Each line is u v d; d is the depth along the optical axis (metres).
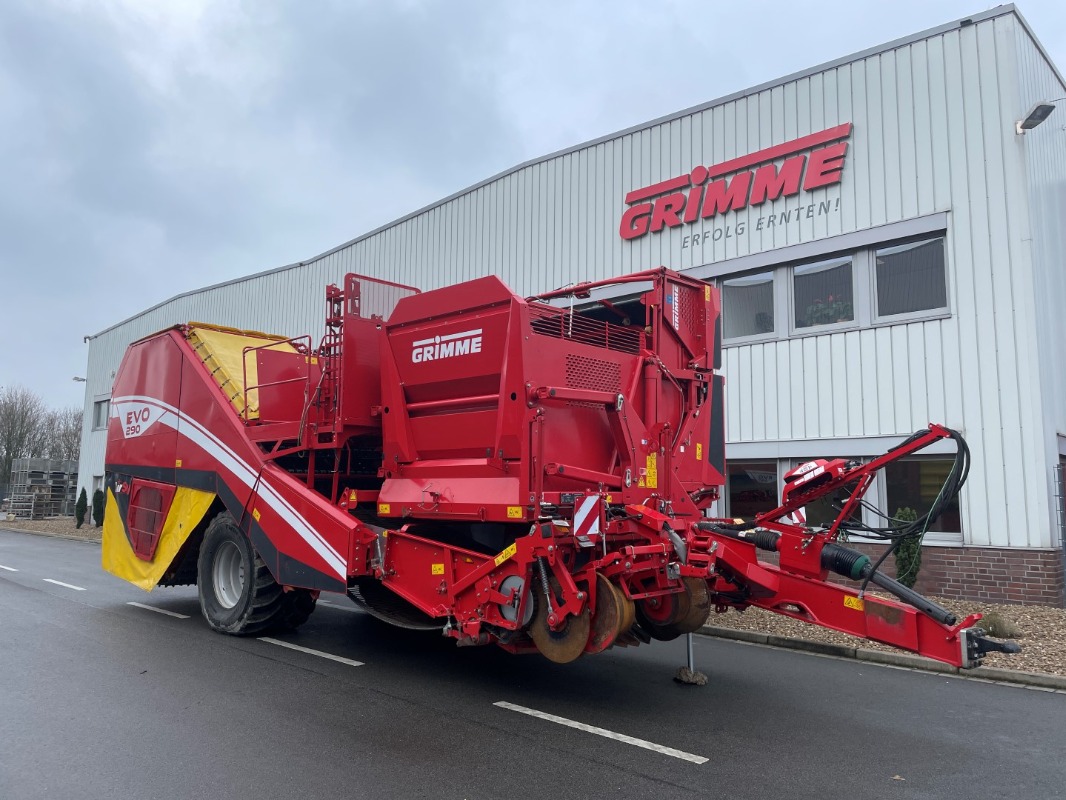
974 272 10.44
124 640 7.92
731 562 6.05
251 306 24.17
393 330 6.98
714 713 5.70
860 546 11.16
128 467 9.95
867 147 11.43
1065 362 11.35
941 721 5.61
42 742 4.86
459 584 6.00
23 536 24.84
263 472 7.72
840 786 4.32
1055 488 10.22
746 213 12.69
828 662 7.54
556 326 6.30
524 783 4.27
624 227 14.20
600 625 5.39
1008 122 10.26
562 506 5.83
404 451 6.83
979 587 10.12
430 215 18.14
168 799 4.01
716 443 7.26
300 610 8.27
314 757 4.62
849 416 11.48
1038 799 4.16
